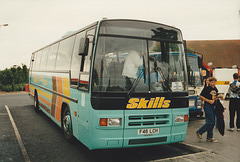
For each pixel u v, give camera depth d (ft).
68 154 18.33
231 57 153.07
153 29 17.51
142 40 16.93
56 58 27.22
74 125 19.36
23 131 25.86
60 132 25.73
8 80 107.24
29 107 46.68
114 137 15.23
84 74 17.25
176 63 17.89
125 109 15.42
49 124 29.99
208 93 21.84
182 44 18.58
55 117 26.09
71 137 20.72
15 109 43.62
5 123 30.01
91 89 15.42
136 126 15.62
